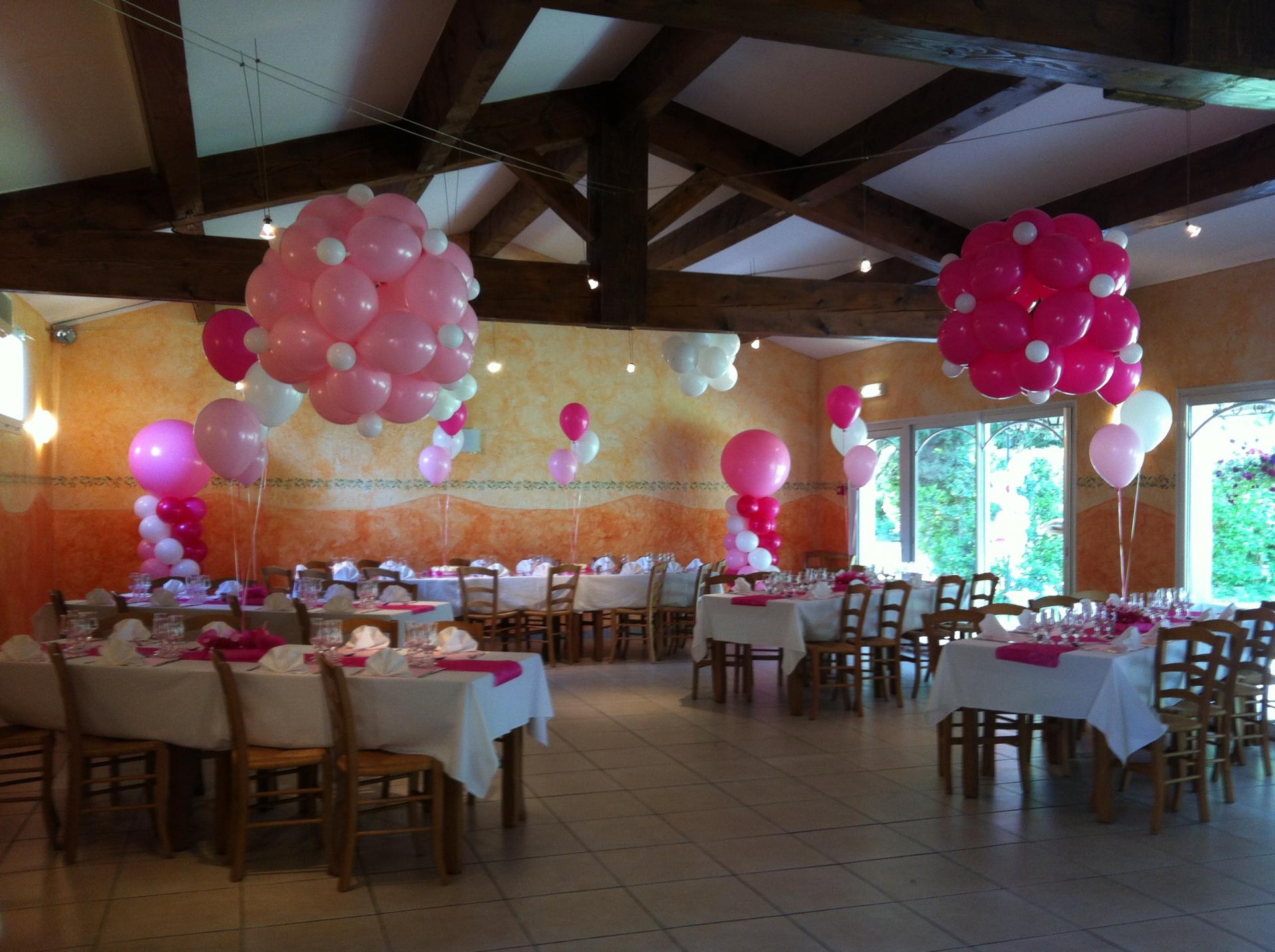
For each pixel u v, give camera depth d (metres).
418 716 4.00
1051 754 5.87
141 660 4.45
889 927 3.57
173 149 5.28
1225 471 7.67
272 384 6.05
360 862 4.22
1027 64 3.78
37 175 5.99
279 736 4.13
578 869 4.12
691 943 3.44
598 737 6.41
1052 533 9.25
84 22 4.51
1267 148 5.97
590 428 11.69
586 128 7.38
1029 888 3.95
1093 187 7.15
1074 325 4.91
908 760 5.88
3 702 4.46
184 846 4.35
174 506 8.66
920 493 11.03
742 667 7.83
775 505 10.26
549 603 9.18
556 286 7.24
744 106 7.23
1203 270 7.78
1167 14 3.73
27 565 8.63
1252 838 4.55
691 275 7.55
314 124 6.58
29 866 4.15
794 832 4.60
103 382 9.89
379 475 10.85
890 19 3.45
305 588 7.21
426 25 5.57
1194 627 4.86
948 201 7.93
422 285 4.70
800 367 12.76
